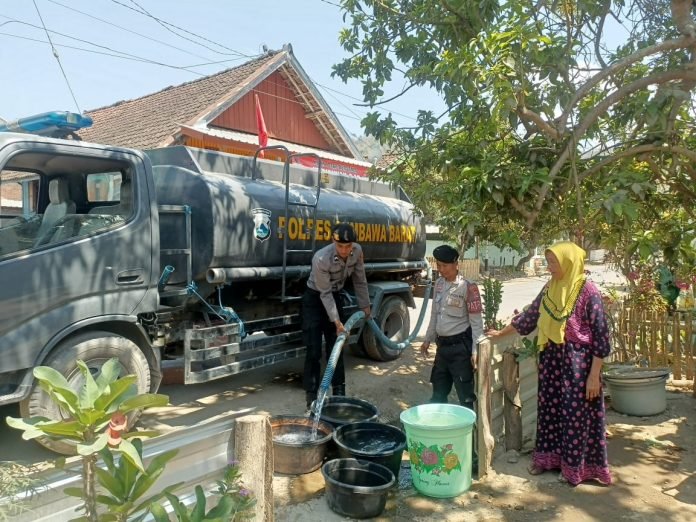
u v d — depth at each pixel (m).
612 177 4.17
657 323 6.53
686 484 3.87
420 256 8.02
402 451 3.85
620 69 4.16
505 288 20.59
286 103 13.80
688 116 4.81
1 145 3.84
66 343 4.02
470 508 3.53
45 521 1.74
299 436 4.30
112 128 14.59
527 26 4.04
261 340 5.38
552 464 3.97
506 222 4.58
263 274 5.40
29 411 3.84
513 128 4.50
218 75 14.66
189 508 2.06
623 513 3.48
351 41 5.85
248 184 5.53
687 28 4.02
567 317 3.76
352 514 3.34
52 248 3.99
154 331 4.67
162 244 5.10
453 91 4.73
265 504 2.28
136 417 4.36
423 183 4.92
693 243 5.78
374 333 6.51
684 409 5.45
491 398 4.31
